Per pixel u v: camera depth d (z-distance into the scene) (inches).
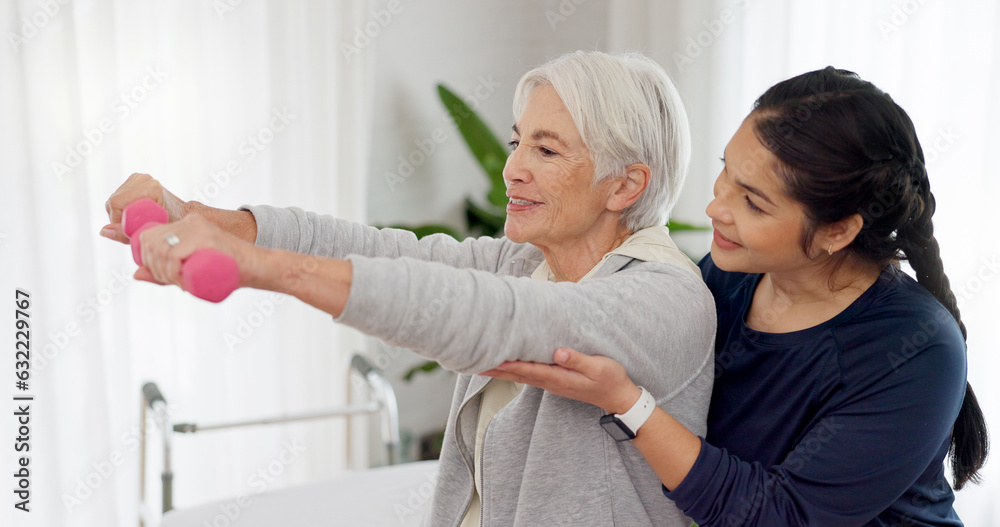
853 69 82.0
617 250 38.3
